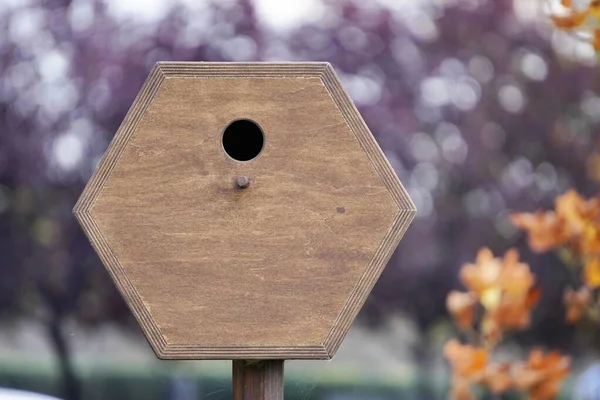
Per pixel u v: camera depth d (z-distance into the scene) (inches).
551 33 714.8
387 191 218.4
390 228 217.8
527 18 725.9
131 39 649.6
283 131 218.5
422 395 931.3
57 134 646.5
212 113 218.2
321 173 218.4
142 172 217.2
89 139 644.1
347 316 216.5
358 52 670.5
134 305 215.0
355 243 217.6
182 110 218.2
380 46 679.7
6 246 680.4
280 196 218.1
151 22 656.4
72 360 807.1
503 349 799.7
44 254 677.3
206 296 216.1
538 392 291.6
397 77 676.7
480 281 298.4
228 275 216.7
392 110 666.2
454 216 699.4
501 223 705.6
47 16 656.4
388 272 702.5
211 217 217.3
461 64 708.0
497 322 298.4
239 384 219.9
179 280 216.1
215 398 325.4
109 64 636.7
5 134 647.8
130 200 216.8
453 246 699.4
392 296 719.1
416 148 687.7
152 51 639.8
